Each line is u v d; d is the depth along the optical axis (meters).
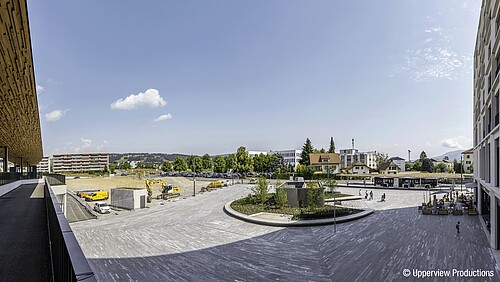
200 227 18.53
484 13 17.95
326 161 74.38
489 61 16.28
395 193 36.97
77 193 38.72
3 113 12.24
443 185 45.91
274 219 19.89
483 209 22.12
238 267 11.40
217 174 71.00
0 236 5.58
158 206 27.69
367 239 15.42
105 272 10.91
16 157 38.03
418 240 15.16
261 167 70.31
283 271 10.99
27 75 8.15
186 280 10.14
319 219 19.73
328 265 11.61
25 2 4.41
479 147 22.23
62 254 2.40
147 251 13.49
